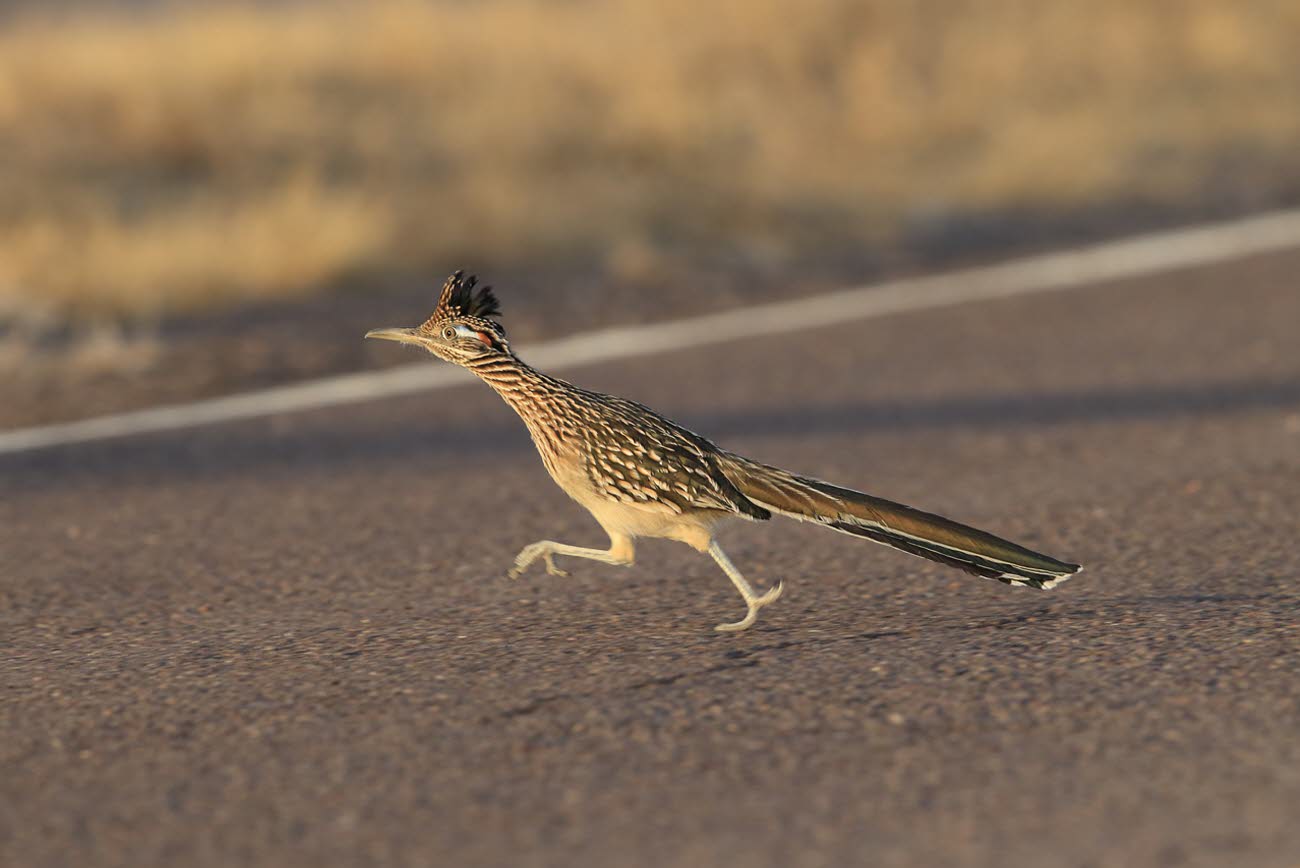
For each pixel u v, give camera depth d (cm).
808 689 1862
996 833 1508
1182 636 1978
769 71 6519
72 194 5244
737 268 4800
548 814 1580
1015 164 5619
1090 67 6725
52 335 4219
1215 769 1614
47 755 1766
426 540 2612
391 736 1781
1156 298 4184
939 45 6781
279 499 2875
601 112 6025
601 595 2289
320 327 4250
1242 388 3362
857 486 2853
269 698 1909
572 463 1961
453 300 2005
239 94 6012
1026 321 4041
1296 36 7206
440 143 5753
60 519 2784
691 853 1494
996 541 1991
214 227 4903
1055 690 1827
